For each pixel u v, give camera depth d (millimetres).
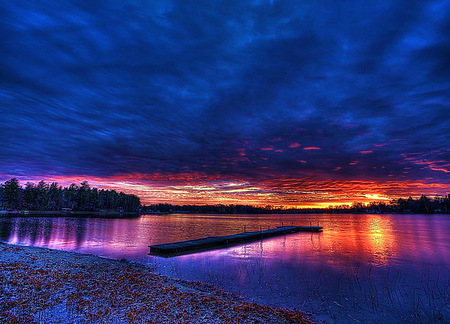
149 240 41438
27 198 148125
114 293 12188
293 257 27203
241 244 38281
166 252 28188
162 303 11352
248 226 87875
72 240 38969
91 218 110875
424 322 11492
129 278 15312
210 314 10555
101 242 37625
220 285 16531
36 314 9273
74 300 10883
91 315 9562
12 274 13609
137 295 12180
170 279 17031
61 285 12656
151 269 20438
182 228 74875
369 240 44094
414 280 18281
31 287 11914
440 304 13562
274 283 17109
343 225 93688
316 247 35219
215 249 32875
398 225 94375
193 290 14398
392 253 30391
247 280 17781
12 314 9047
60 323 8773
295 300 13938
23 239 37875
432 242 41594
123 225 77688
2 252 19938
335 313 12273
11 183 137375
